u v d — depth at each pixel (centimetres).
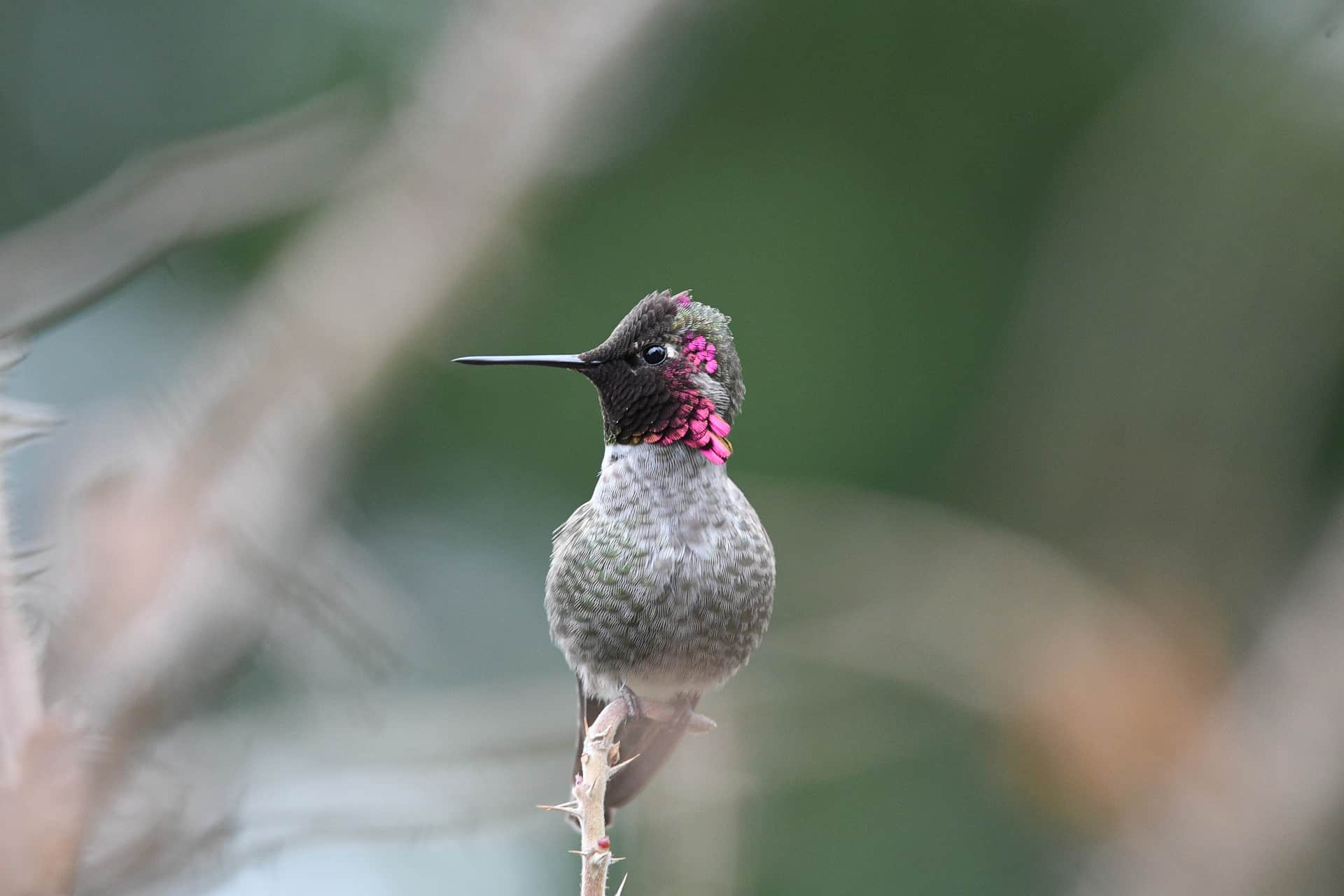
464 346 1160
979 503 1362
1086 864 1217
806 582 1217
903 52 1366
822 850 1259
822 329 1389
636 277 1348
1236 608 1317
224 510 753
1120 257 1288
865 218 1393
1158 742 1131
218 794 529
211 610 693
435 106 1028
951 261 1416
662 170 1360
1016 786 1158
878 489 1378
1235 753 1197
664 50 1107
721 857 751
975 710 1167
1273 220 1240
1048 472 1310
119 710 572
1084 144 1334
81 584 622
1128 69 1364
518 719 816
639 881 752
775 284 1380
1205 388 1271
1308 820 1206
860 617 1134
